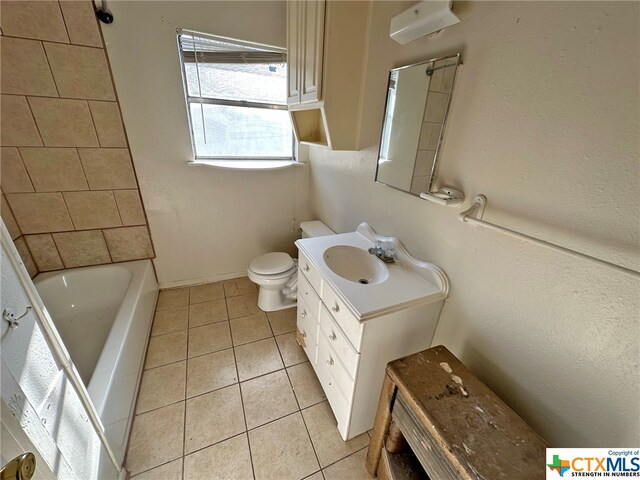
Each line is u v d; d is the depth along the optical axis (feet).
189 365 5.39
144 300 6.03
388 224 4.76
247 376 5.22
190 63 5.91
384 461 3.36
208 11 5.53
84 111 5.32
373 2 4.17
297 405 4.73
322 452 4.08
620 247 2.07
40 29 4.60
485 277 3.20
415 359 3.18
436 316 3.92
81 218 6.03
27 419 1.80
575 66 2.16
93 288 6.37
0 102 4.73
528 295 2.77
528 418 2.91
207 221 7.36
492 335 3.21
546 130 2.42
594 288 2.26
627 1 1.84
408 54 3.76
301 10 4.62
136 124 5.82
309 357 5.32
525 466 2.21
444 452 2.34
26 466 1.43
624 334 2.13
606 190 2.10
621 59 1.92
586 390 2.42
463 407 2.66
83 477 2.60
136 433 4.18
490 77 2.81
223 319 6.66
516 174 2.72
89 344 5.52
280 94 6.94
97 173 5.84
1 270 1.75
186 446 4.06
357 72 4.58
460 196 3.32
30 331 1.99
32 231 5.69
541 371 2.75
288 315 6.90
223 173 7.00
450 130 3.37
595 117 2.10
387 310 3.38
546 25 2.30
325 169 6.88
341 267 4.79
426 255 4.03
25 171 5.27
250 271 6.56
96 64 5.14
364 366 3.61
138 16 5.13
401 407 2.94
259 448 4.09
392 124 4.22
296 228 8.52
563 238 2.42
